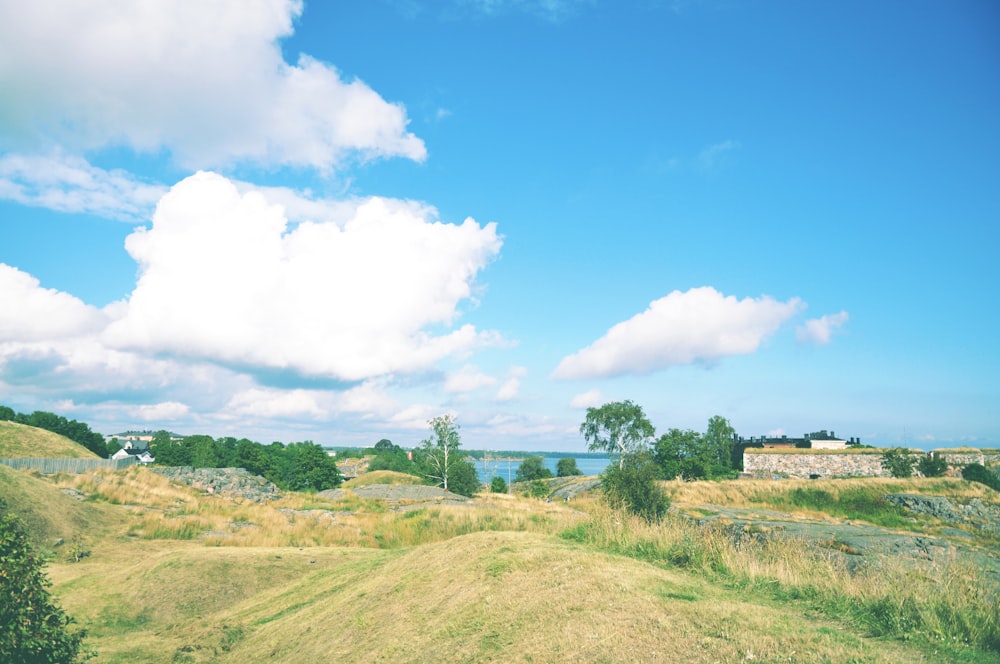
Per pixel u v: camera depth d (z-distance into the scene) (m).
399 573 12.56
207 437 107.88
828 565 9.60
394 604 10.73
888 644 6.54
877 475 72.19
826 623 7.34
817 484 54.53
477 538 13.19
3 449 49.84
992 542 37.12
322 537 28.38
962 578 8.23
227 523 30.80
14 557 9.09
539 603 8.65
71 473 39.44
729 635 6.59
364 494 50.81
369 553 21.06
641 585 8.73
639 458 26.86
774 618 7.16
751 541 11.81
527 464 113.06
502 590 9.57
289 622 12.44
